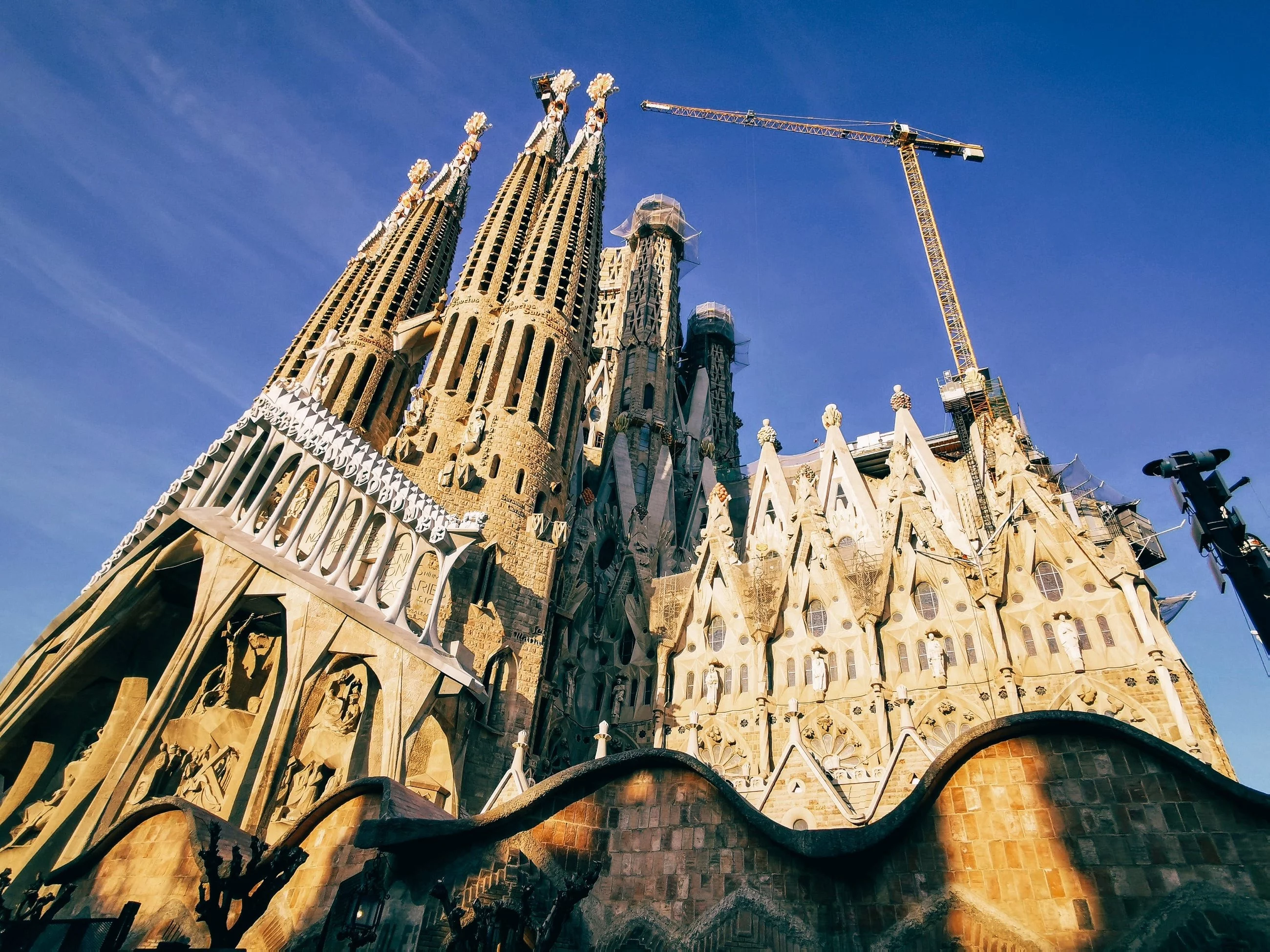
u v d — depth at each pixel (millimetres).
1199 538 14922
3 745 36156
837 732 42531
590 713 49719
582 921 16734
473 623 42562
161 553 40000
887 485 63000
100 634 38688
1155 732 36031
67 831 33062
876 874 15641
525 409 54625
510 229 70500
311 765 34625
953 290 77812
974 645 42656
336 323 73062
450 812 35406
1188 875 13875
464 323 61844
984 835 15547
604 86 90750
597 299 70438
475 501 48812
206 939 18188
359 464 41219
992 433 55938
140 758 33000
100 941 15898
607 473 72812
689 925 16156
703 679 48875
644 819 17984
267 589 37062
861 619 45250
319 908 18062
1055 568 43219
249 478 41656
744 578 51656
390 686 34688
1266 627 12914
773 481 66812
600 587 57219
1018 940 14273
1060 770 15781
